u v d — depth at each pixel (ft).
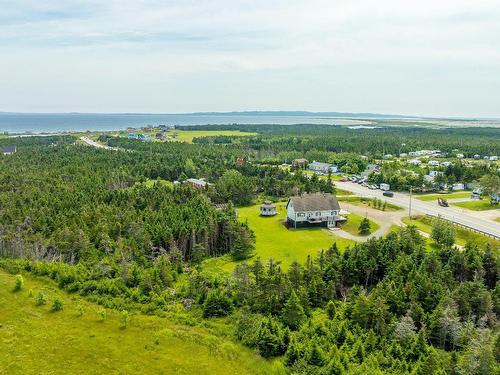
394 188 557.33
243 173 615.57
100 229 307.37
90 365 178.19
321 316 214.69
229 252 330.75
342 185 584.81
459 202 488.85
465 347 181.88
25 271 261.85
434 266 247.70
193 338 199.82
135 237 306.55
